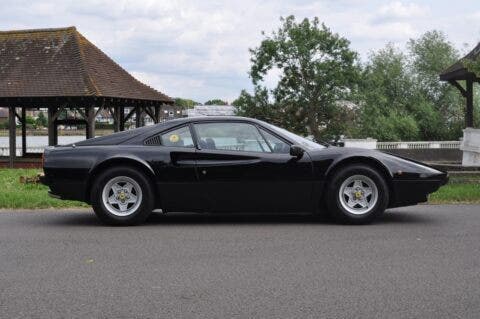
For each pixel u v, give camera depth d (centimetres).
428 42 5162
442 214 859
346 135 3444
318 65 3119
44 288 475
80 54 2620
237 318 399
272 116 3250
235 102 3309
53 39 2739
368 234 701
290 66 3209
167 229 747
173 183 765
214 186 764
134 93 2636
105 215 766
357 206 770
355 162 766
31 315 409
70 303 435
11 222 809
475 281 489
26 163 2509
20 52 2694
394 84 5097
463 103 4997
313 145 794
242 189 765
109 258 580
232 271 525
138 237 691
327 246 632
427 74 5122
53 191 777
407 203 773
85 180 767
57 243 657
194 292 461
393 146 3503
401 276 505
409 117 4625
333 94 3222
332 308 419
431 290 463
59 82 2470
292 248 623
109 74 2655
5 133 6444
